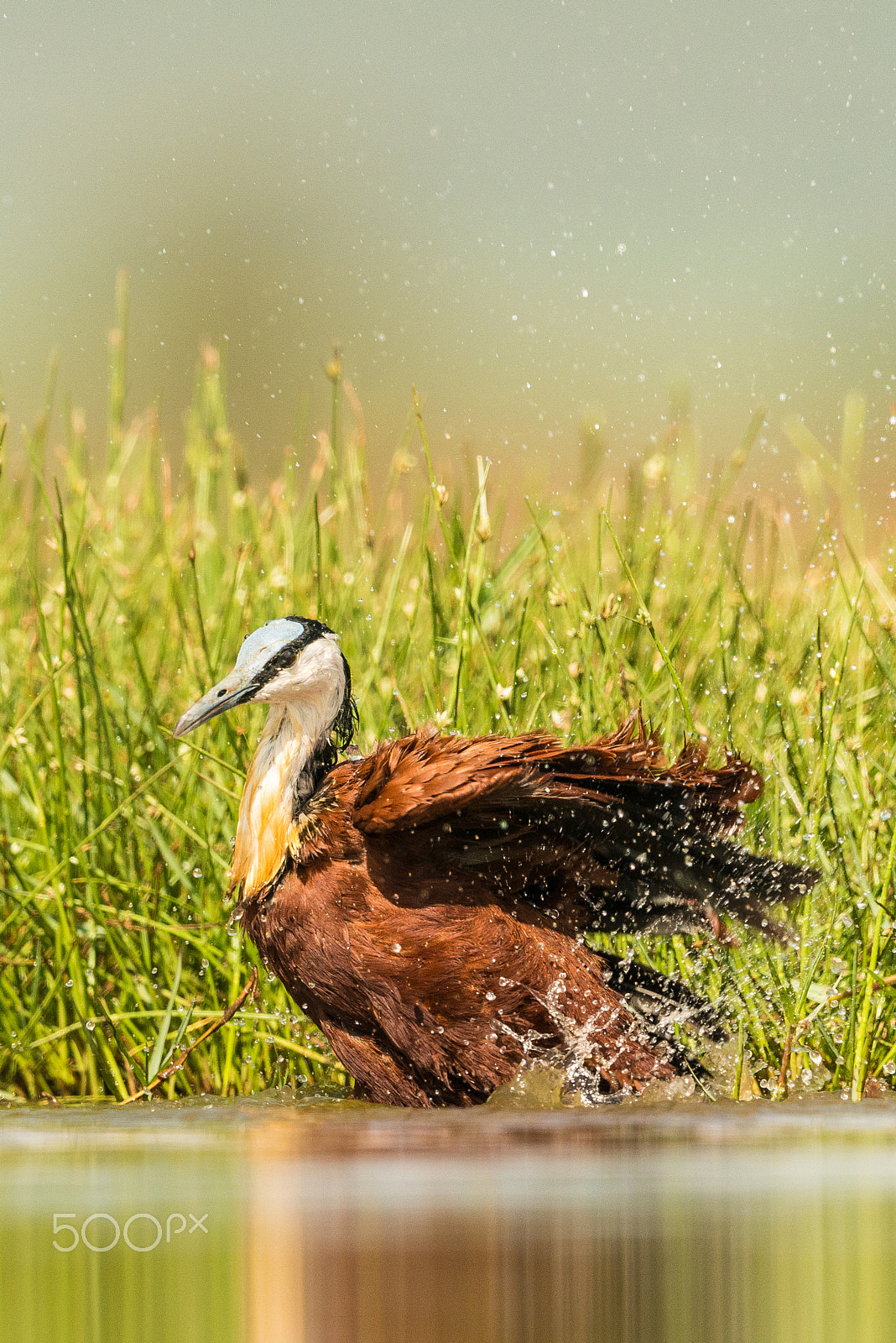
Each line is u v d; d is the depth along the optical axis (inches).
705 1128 332.5
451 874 400.5
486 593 504.4
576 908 422.9
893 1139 314.5
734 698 480.1
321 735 410.9
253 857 405.4
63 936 421.1
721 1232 228.7
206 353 604.1
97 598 557.3
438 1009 396.8
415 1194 255.8
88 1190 261.9
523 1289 201.2
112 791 461.4
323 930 395.5
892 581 522.6
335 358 548.1
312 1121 354.6
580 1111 369.4
